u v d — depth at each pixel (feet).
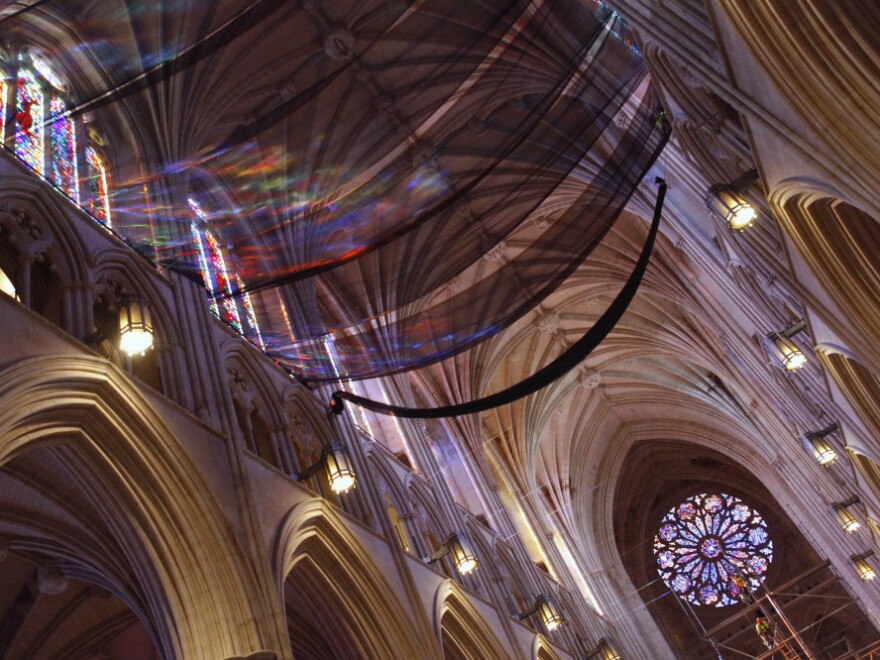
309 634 50.88
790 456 97.04
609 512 123.85
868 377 50.55
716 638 133.80
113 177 47.37
